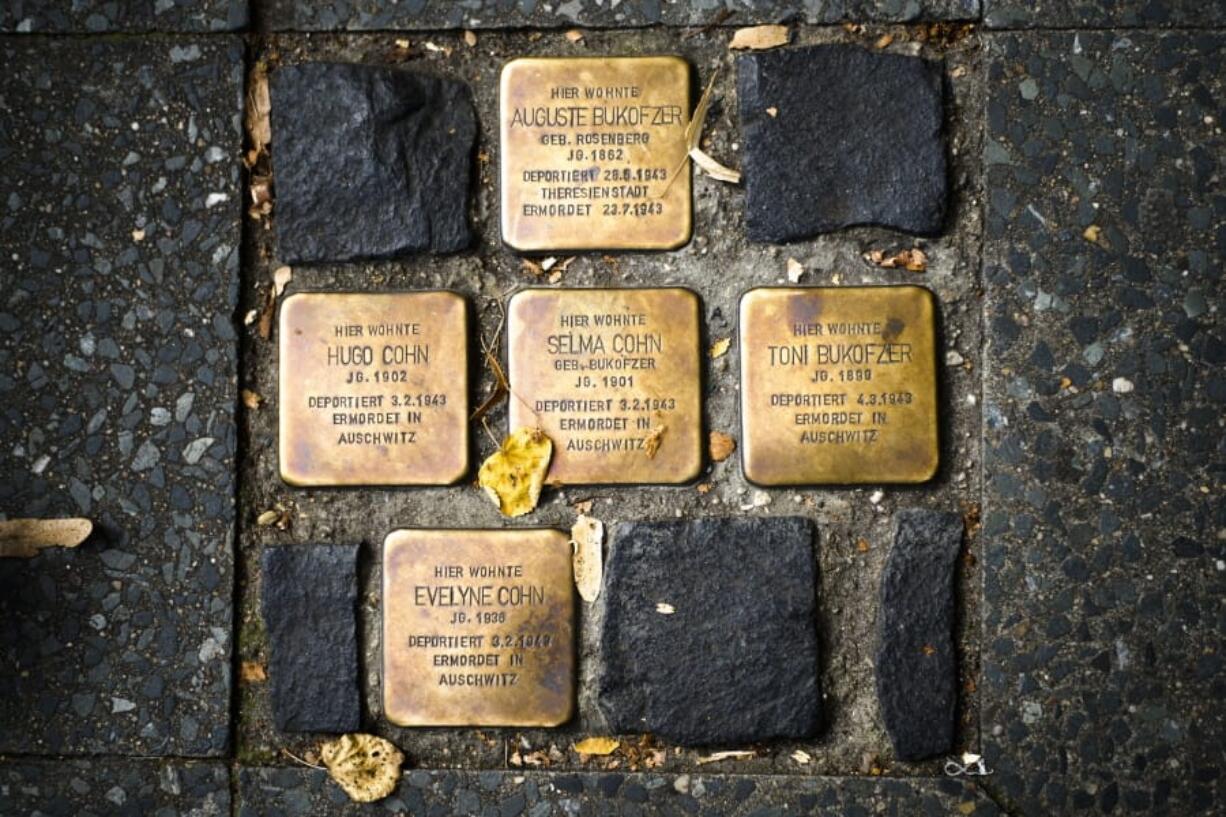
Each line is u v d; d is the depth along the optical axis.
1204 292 1.05
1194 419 1.04
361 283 1.07
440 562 1.06
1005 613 1.04
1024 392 1.05
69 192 1.06
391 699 1.05
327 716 1.06
